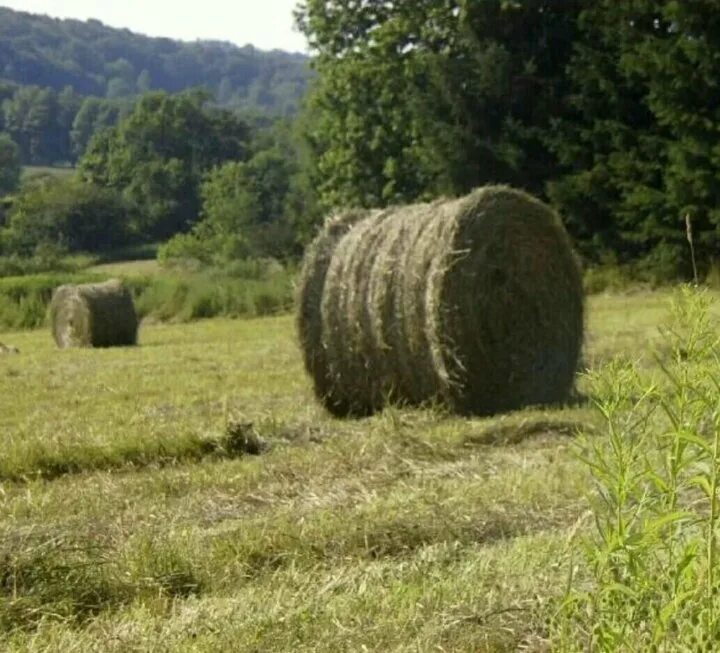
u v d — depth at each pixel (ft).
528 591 22.02
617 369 17.52
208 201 355.36
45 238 377.30
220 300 143.64
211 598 24.04
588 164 142.82
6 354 98.63
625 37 136.26
